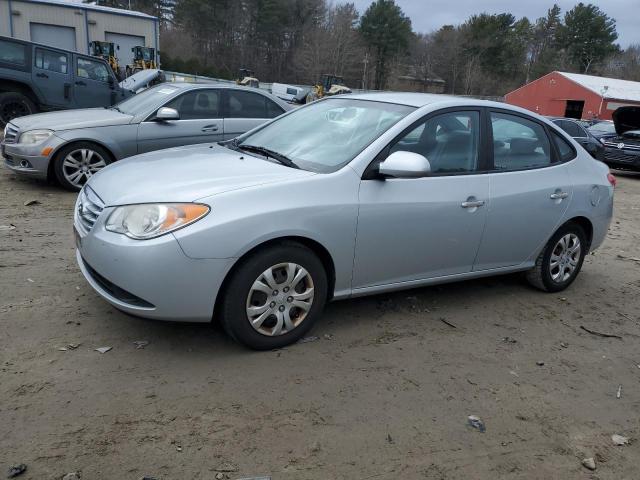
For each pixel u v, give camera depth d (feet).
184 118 25.45
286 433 9.27
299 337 12.02
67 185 24.00
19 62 39.47
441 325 13.93
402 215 12.53
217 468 8.36
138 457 8.43
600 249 23.56
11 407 9.27
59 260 15.98
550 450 9.59
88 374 10.39
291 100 113.50
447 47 256.32
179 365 10.94
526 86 168.66
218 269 10.50
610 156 54.49
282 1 228.84
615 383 12.09
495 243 14.57
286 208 11.01
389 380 11.16
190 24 222.89
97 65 42.50
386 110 13.70
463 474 8.78
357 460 8.82
